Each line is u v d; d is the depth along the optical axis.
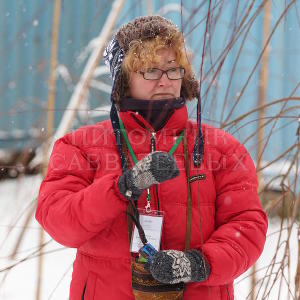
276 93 15.84
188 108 7.75
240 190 6.16
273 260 6.33
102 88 11.62
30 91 19.75
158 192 5.97
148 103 6.09
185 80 6.59
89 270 6.03
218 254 5.62
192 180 6.04
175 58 6.10
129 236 5.77
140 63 6.00
